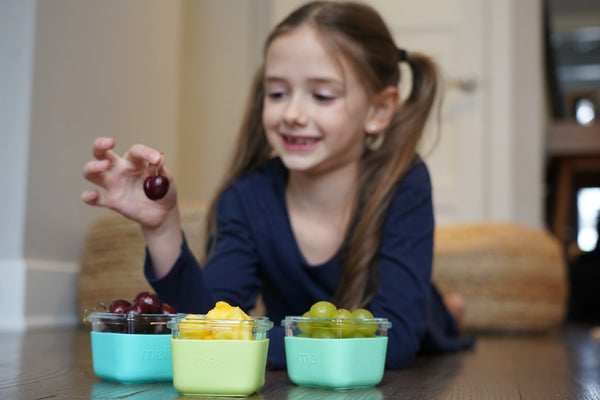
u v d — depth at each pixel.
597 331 2.98
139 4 3.21
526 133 3.98
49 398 0.87
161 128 3.50
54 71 2.49
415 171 1.44
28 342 1.75
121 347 1.00
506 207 3.95
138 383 1.00
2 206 2.35
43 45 2.41
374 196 1.37
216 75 4.16
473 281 2.82
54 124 2.50
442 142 4.03
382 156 1.46
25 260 2.34
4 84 2.37
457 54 4.06
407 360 1.26
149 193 1.06
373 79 1.40
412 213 1.38
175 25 3.71
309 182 1.45
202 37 4.18
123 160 1.11
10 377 1.08
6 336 1.95
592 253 5.00
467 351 1.85
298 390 0.98
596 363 1.58
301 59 1.32
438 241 2.91
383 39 1.45
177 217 1.15
